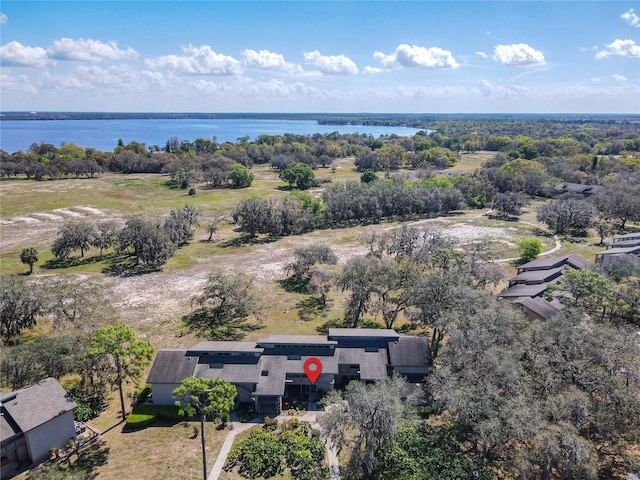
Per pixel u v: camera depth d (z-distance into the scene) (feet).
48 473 83.30
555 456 77.10
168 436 102.78
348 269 152.76
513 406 83.25
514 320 107.24
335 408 92.43
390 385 96.12
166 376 111.86
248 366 115.34
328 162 584.81
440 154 572.10
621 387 88.07
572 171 414.41
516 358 95.50
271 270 217.97
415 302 134.41
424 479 86.33
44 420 94.02
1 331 145.79
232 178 451.53
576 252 236.43
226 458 95.35
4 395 96.99
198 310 171.73
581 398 82.89
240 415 109.09
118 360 105.50
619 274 172.65
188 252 248.93
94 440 101.40
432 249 191.31
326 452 97.04
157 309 173.06
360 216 318.04
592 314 145.89
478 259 189.78
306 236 282.36
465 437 97.50
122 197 382.83
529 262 204.54
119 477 89.66
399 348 122.11
